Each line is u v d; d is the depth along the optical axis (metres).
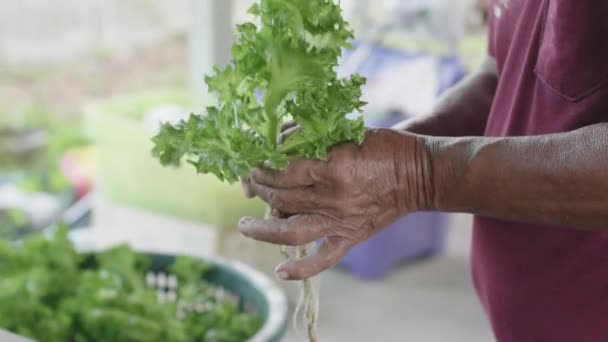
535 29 0.96
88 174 2.92
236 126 0.80
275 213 0.89
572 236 0.97
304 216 0.85
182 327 1.58
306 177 0.82
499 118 1.04
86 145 3.20
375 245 2.82
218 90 0.79
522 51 1.00
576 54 0.89
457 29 2.97
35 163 3.07
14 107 3.30
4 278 1.67
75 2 3.48
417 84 2.75
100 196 2.48
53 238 1.73
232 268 1.71
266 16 0.76
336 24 0.78
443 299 2.77
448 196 0.84
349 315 2.61
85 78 3.52
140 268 1.76
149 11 3.61
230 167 0.80
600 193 0.80
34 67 3.45
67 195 2.83
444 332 2.55
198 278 1.74
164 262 1.79
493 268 1.06
